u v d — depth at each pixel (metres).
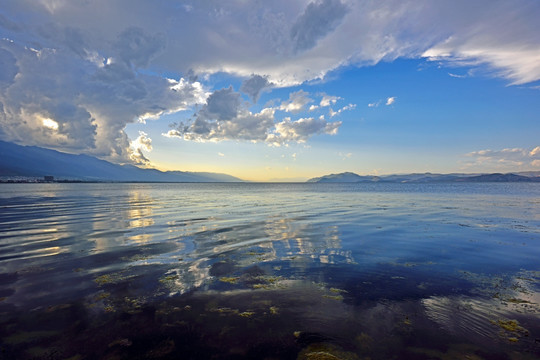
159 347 6.02
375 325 6.88
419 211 30.97
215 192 91.62
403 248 14.35
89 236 17.52
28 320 7.11
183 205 40.53
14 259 12.48
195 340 6.27
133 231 19.17
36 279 9.98
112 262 12.00
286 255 13.09
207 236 17.39
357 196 62.91
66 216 27.64
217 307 7.82
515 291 8.93
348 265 11.57
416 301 8.21
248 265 11.57
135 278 10.05
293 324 6.93
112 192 90.31
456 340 6.24
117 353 5.82
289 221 23.58
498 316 7.32
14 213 30.38
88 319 7.16
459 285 9.42
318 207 36.41
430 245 14.95
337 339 6.29
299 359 5.62
